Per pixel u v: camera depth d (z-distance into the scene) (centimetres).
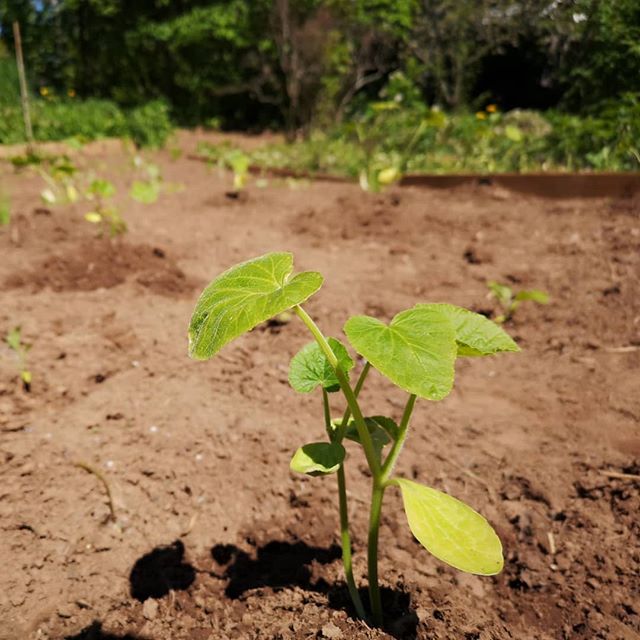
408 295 316
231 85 1700
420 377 78
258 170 841
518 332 273
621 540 145
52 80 1808
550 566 140
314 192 634
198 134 1582
